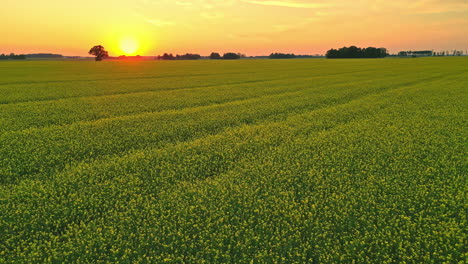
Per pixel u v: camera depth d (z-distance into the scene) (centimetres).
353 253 674
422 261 670
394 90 3394
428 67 7706
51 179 1082
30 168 1147
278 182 1014
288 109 2409
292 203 883
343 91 3350
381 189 977
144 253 694
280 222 800
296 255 679
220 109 2383
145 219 805
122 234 751
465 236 726
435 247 688
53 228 799
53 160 1220
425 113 2155
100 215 853
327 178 1029
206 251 683
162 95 3166
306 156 1252
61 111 2319
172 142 1543
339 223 781
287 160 1220
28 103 2658
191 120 1989
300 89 3572
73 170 1145
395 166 1122
